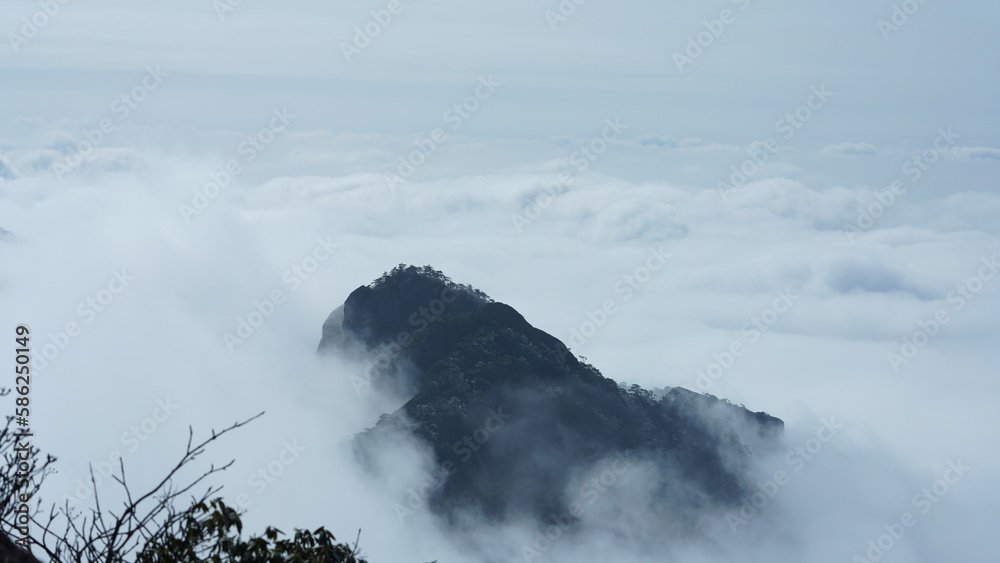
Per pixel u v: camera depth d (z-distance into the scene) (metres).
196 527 10.20
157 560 9.73
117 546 9.51
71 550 9.38
